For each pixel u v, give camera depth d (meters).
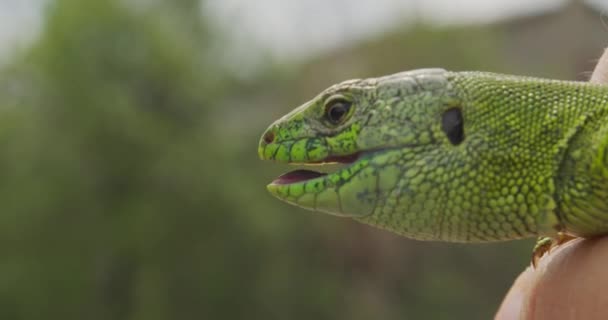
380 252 16.48
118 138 16.19
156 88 17.06
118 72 16.83
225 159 17.06
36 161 16.81
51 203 16.47
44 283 16.33
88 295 16.30
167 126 16.91
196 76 17.33
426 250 16.59
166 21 17.36
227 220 16.27
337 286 16.16
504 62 19.16
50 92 16.42
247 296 15.96
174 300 15.76
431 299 15.99
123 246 16.06
